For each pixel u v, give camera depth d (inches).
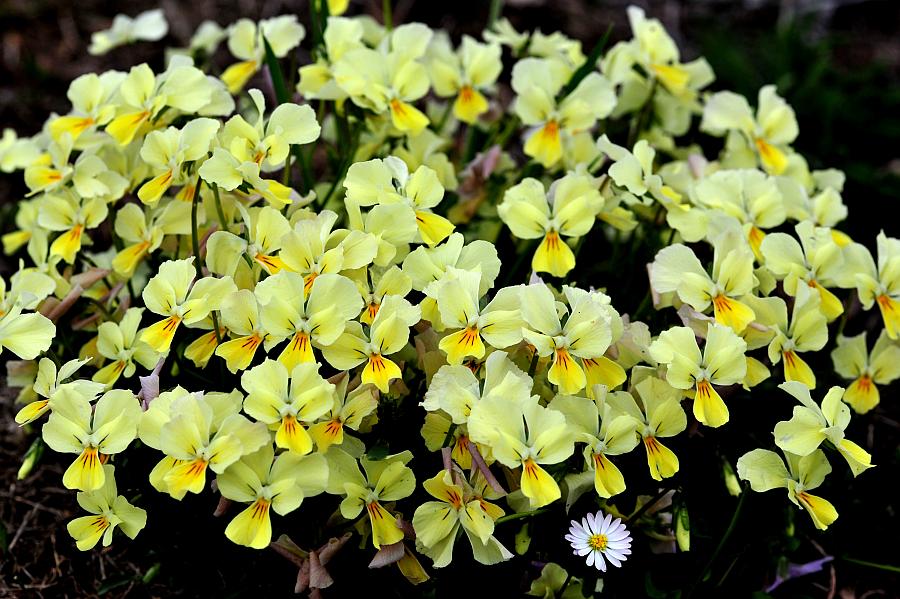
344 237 23.6
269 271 23.5
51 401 23.0
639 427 23.4
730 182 25.8
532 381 22.5
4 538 26.8
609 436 23.0
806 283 24.7
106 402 22.9
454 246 23.5
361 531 24.1
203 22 41.8
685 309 24.1
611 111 28.6
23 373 26.0
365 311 23.4
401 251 23.9
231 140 24.0
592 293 23.4
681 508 24.0
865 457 23.3
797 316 24.2
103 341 24.4
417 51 26.5
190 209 24.9
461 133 32.2
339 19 26.9
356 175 23.9
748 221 25.7
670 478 24.6
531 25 43.0
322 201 27.3
